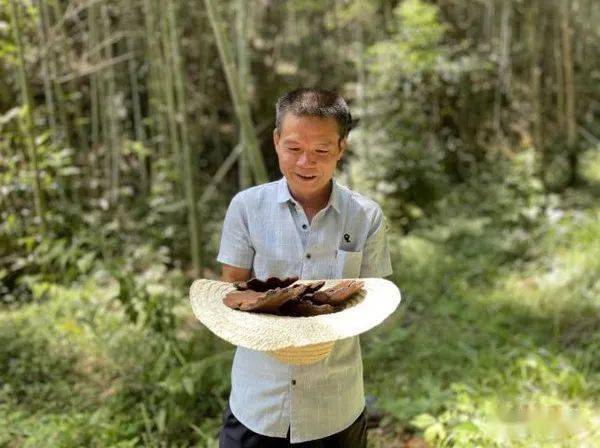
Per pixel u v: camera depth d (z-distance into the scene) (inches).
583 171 318.3
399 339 161.8
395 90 294.4
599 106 393.7
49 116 227.9
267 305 59.7
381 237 74.9
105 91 251.9
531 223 259.3
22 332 163.6
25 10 204.7
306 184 65.7
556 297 192.4
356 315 59.1
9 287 203.6
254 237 72.0
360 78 285.7
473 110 345.7
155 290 194.1
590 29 405.7
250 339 55.9
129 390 136.6
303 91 64.1
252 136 166.7
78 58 264.2
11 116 192.5
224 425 77.9
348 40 348.2
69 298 178.7
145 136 286.8
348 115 65.7
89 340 158.6
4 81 217.9
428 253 229.5
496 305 188.7
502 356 151.1
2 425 125.7
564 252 228.5
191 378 124.6
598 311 180.9
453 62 303.7
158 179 243.4
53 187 202.7
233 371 76.0
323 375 70.8
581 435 116.6
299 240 70.8
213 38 300.0
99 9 250.7
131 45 259.0
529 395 135.0
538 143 315.3
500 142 347.9
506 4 336.8
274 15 345.1
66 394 138.9
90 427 121.0
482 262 225.8
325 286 67.5
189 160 209.8
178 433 124.3
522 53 366.6
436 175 284.8
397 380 146.2
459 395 127.0
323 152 63.8
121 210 237.5
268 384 70.9
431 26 269.9
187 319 182.1
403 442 124.3
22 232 206.7
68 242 204.8
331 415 72.0
